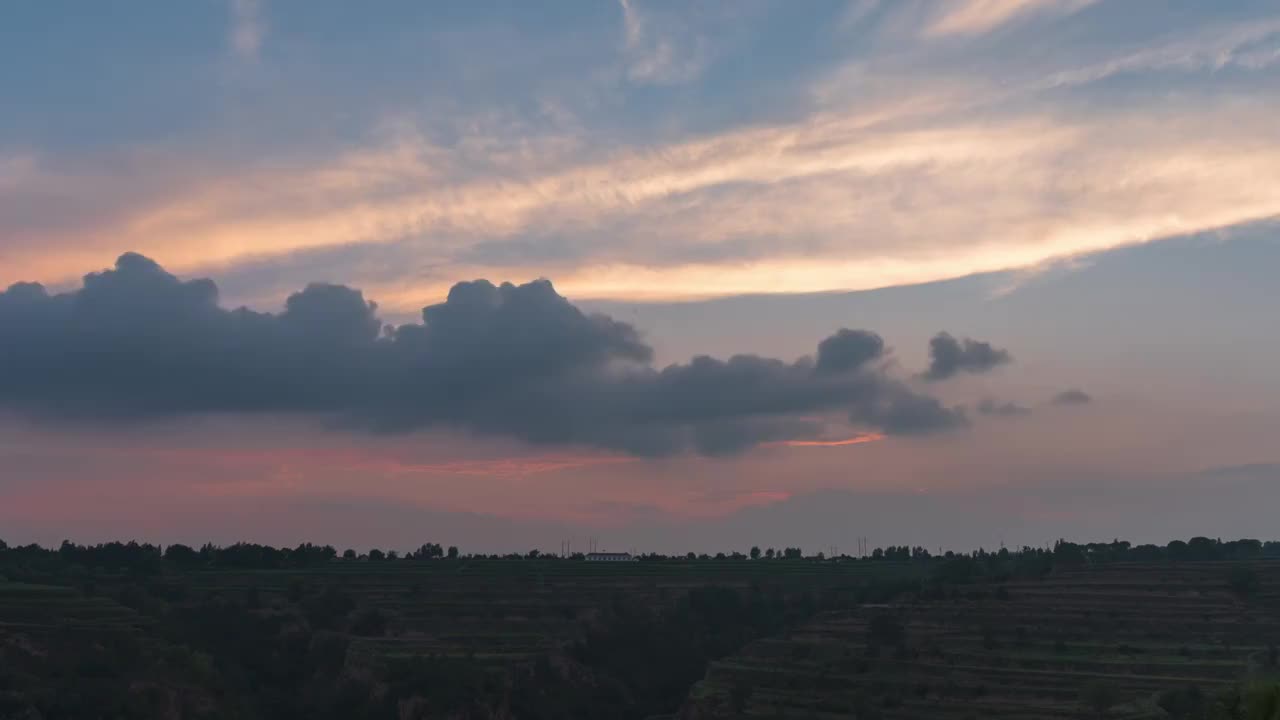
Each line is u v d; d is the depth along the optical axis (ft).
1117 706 560.20
